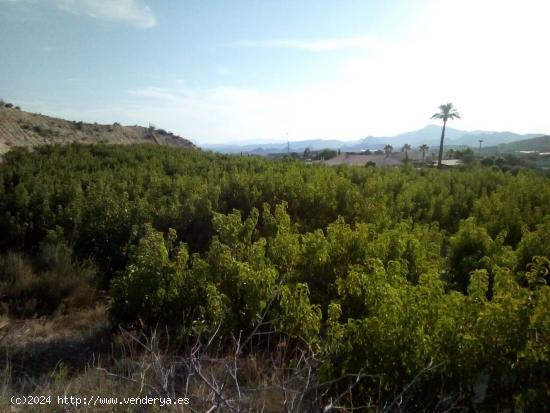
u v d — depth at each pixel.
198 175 16.45
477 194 13.59
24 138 40.81
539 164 50.53
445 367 3.34
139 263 5.41
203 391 3.45
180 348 4.81
